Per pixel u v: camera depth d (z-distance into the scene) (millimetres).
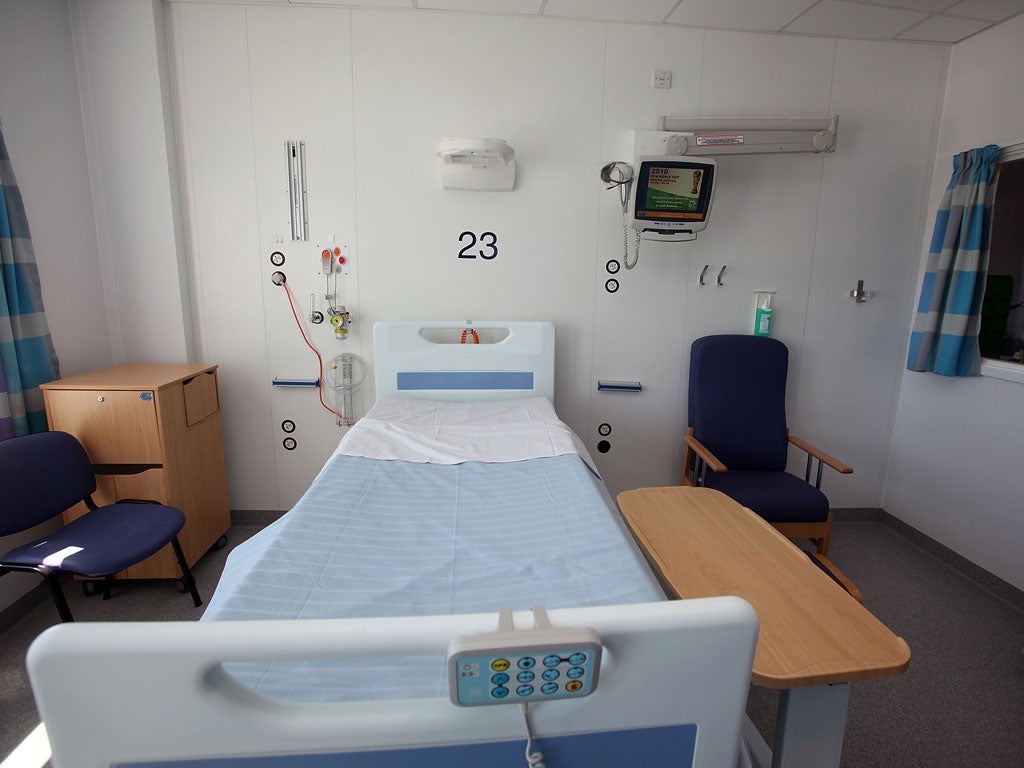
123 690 578
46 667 564
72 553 1629
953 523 2477
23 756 1448
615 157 2492
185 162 2422
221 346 2582
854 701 1678
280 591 1016
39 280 2055
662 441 2762
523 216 2529
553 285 2598
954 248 2332
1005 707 1658
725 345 2477
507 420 2133
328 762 630
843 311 2691
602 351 2664
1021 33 2193
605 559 1154
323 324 2572
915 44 2500
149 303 2471
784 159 2541
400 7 2320
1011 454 2215
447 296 2582
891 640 983
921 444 2650
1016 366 2221
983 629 2027
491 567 1125
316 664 834
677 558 1264
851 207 2602
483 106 2426
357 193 2475
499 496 1482
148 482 2074
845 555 2561
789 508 2076
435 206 2500
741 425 2463
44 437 1831
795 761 1038
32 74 2082
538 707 643
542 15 2350
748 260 2613
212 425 2436
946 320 2365
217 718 594
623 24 2395
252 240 2494
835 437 2814
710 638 643
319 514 1338
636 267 2596
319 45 2354
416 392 2465
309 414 2654
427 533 1272
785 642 975
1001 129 2270
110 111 2318
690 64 2438
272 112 2398
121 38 2266
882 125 2551
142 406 2018
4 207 1896
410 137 2439
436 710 630
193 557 2266
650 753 692
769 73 2469
